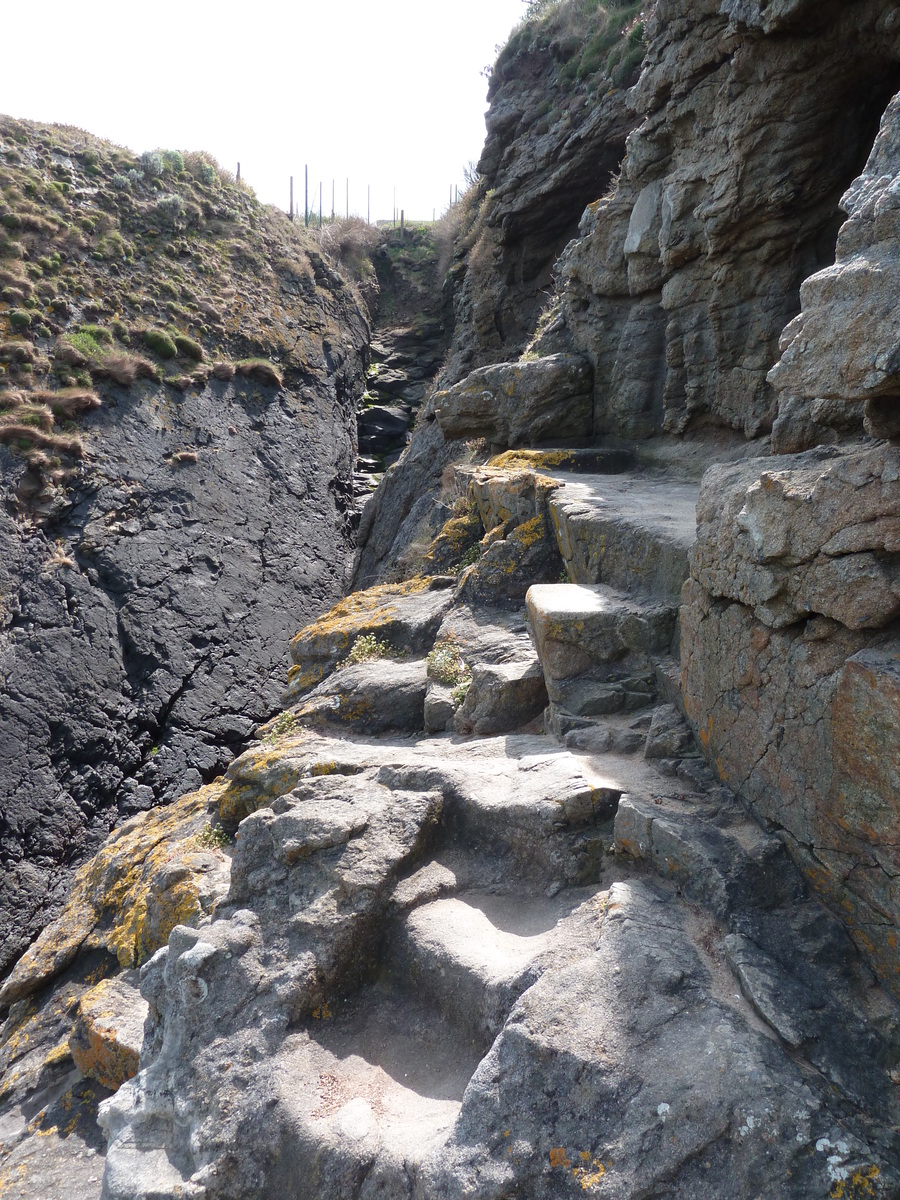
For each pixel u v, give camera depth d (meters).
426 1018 3.50
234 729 17.48
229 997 3.52
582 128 17.31
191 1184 2.98
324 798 4.39
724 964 3.13
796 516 3.40
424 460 15.31
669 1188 2.47
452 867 4.16
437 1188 2.62
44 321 20.81
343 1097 3.17
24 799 14.33
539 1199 2.54
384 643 7.50
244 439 22.02
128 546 18.06
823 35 6.68
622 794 4.05
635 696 5.14
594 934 3.33
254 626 19.02
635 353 9.88
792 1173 2.41
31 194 23.69
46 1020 5.48
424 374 29.95
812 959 3.15
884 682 2.94
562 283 13.68
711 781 4.12
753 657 3.76
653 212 9.28
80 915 6.13
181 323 23.61
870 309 2.93
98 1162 4.22
